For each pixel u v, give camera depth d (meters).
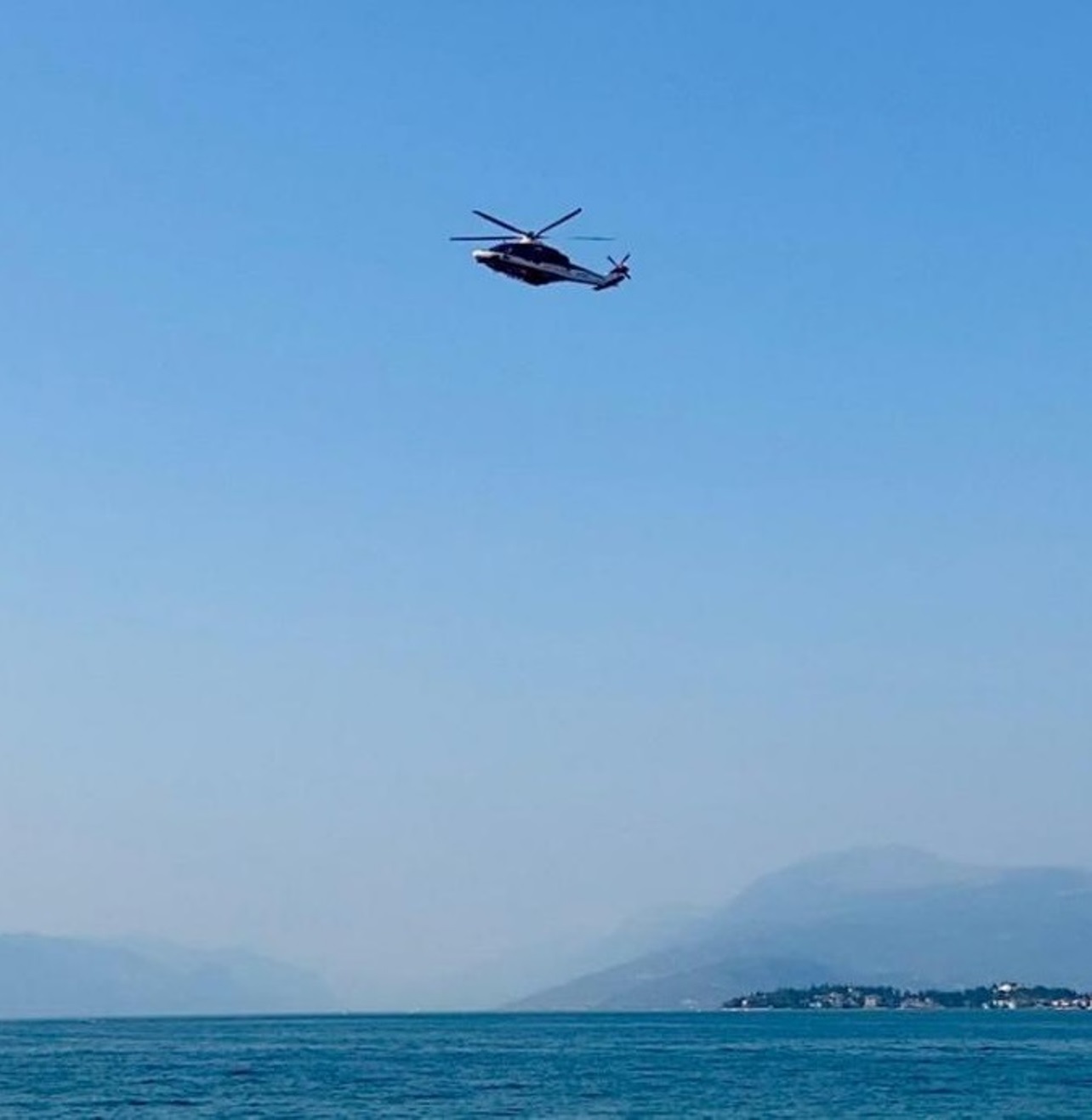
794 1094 142.25
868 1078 165.00
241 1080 161.25
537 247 85.50
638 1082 159.75
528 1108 127.75
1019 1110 126.25
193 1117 118.38
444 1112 123.81
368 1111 124.81
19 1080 161.00
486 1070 181.25
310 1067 186.88
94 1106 128.62
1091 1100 135.25
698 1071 179.50
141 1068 184.38
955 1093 144.00
